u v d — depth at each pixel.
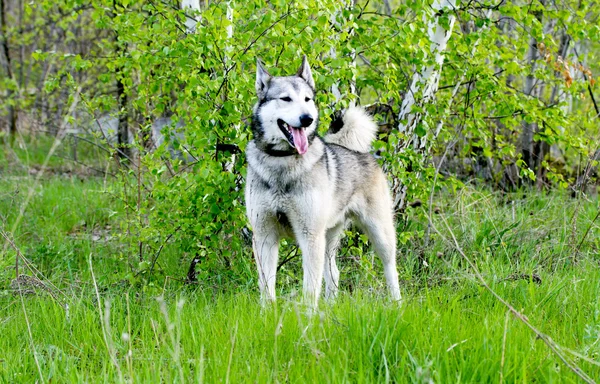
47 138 15.53
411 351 3.97
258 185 5.61
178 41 6.09
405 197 7.54
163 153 6.61
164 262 7.09
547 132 8.06
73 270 7.08
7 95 16.83
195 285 6.14
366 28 6.95
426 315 4.54
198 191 6.21
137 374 3.81
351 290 6.35
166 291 5.84
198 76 6.13
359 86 7.93
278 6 6.09
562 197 8.81
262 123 5.59
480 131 7.91
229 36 6.41
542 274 6.01
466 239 7.12
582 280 5.71
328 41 6.05
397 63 7.68
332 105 7.12
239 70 5.94
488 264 6.35
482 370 3.71
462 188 7.77
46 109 16.28
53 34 16.44
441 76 8.37
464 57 7.64
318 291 5.57
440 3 7.33
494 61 7.97
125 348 4.42
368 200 6.27
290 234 5.87
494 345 3.94
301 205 5.51
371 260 6.75
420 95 7.27
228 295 5.81
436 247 6.98
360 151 6.36
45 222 8.85
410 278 6.32
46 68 16.42
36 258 7.25
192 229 6.33
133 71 8.52
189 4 7.11
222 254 6.41
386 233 6.32
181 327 4.57
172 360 4.02
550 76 8.55
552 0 8.69
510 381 3.69
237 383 3.73
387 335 4.01
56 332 4.82
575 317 4.98
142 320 5.05
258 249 5.66
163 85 7.03
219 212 6.23
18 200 9.31
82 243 7.88
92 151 13.84
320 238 5.65
